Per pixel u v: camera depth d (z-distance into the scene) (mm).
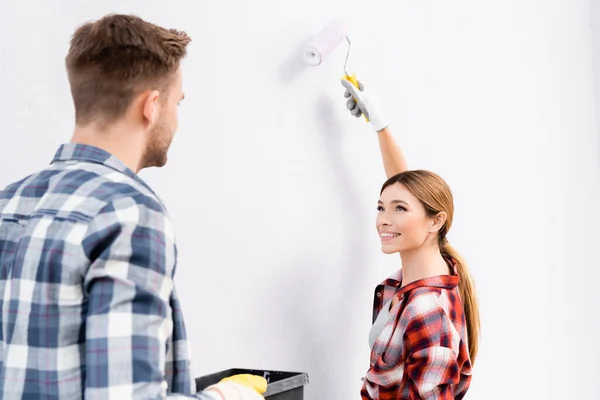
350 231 2105
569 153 2889
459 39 2461
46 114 1543
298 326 1952
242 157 1852
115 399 781
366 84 2160
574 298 2879
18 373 842
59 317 829
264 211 1894
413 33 2311
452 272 1817
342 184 2092
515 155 2641
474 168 2482
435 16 2385
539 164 2742
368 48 2172
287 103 1962
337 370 2041
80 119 967
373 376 1734
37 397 833
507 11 2641
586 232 2959
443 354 1616
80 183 887
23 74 1507
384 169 2227
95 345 793
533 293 2691
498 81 2592
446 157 2385
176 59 1005
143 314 822
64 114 1577
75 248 828
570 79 2912
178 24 1743
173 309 924
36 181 940
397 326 1694
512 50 2654
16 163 1490
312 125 2020
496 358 2535
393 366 1703
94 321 799
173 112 1021
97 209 846
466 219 2439
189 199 1737
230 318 1804
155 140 1003
